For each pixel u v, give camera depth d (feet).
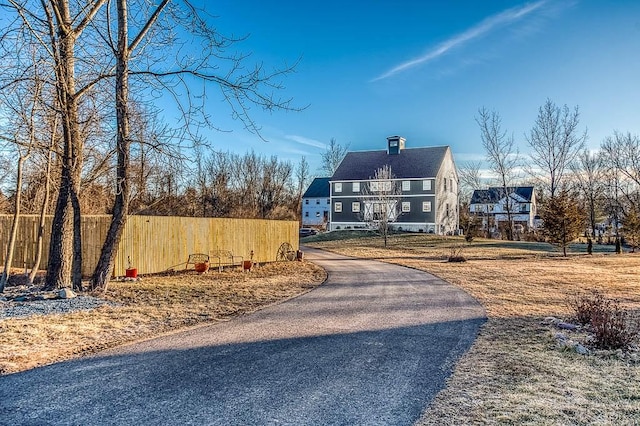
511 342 20.90
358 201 142.92
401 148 145.69
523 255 76.33
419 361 17.78
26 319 24.41
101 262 34.60
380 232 113.70
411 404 13.26
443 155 137.90
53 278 34.17
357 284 42.11
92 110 39.50
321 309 29.35
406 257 76.07
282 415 12.48
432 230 131.34
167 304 30.22
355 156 151.94
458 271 53.57
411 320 25.89
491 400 13.53
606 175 134.72
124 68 32.65
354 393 14.21
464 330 23.39
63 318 24.86
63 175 34.42
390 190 120.98
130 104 37.47
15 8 28.19
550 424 11.77
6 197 64.85
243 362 17.56
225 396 13.93
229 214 139.03
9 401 13.47
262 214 156.87
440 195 134.62
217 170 149.69
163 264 48.03
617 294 36.42
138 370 16.47
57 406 13.10
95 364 17.16
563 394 14.08
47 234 49.90
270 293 36.24
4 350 18.79
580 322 24.84
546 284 42.32
